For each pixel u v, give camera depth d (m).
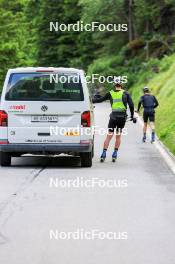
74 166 41.44
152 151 51.72
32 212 26.20
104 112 105.06
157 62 147.00
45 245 20.86
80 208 27.16
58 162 43.78
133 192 31.39
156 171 39.34
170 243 21.20
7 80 39.81
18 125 39.62
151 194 30.78
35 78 39.62
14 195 30.33
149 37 165.50
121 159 45.88
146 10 156.12
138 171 39.22
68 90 39.59
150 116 59.28
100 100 44.47
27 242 21.25
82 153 40.28
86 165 40.78
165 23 162.50
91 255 19.64
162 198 29.69
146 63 149.62
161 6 155.62
